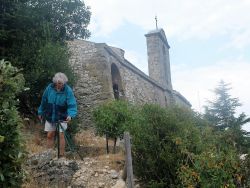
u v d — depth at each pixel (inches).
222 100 1023.0
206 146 344.8
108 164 394.6
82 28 729.0
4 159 210.2
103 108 499.5
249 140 496.4
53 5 673.0
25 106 580.1
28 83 553.6
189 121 389.7
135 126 370.3
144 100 974.4
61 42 671.1
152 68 1198.9
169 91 1219.9
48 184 353.4
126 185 350.9
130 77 917.2
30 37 614.5
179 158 341.1
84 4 716.0
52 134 402.9
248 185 302.4
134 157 354.3
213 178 301.7
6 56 593.0
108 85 759.7
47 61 579.5
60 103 391.9
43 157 378.9
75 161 382.6
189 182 309.7
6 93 218.7
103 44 786.8
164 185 339.3
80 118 722.2
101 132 492.1
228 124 805.2
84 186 354.9
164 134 360.2
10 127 213.5
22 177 220.2
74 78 611.2
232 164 303.4
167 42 1315.2
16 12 608.1
